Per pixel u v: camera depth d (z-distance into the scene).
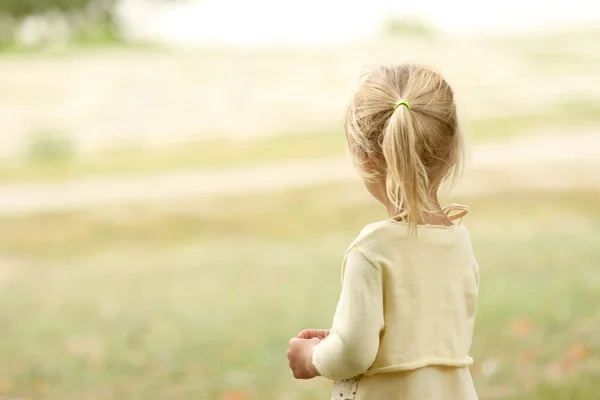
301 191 20.22
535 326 7.86
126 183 22.56
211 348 8.35
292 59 44.34
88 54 48.31
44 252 15.79
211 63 44.00
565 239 12.90
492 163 21.17
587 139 23.78
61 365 8.00
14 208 19.94
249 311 9.95
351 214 17.88
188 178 22.83
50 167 25.25
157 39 54.72
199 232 17.08
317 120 30.42
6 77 41.31
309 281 11.53
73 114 33.16
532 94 31.75
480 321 8.23
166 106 34.22
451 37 49.75
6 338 9.23
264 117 31.45
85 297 11.51
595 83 33.53
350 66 41.44
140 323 9.70
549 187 18.25
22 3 51.16
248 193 20.41
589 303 8.59
